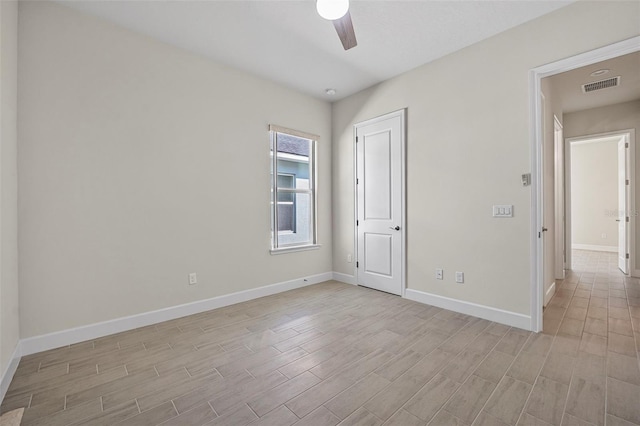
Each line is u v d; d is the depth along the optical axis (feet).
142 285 9.07
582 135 15.65
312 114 13.98
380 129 12.61
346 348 7.61
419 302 11.25
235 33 9.03
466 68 9.83
